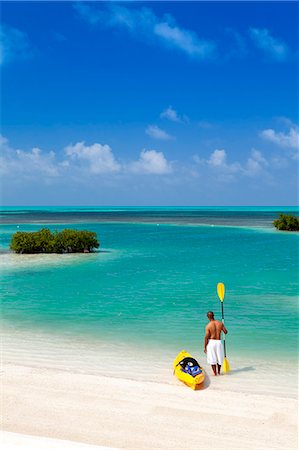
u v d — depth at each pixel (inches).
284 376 473.1
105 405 405.7
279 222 2878.9
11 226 3383.4
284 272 1175.0
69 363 515.5
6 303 826.2
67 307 794.8
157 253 1619.1
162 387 443.5
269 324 676.7
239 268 1246.9
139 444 341.1
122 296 884.0
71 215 6658.5
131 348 567.2
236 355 539.5
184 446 338.0
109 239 2223.2
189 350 560.7
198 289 952.3
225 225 3543.3
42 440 334.3
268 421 373.7
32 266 1310.3
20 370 489.1
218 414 386.6
